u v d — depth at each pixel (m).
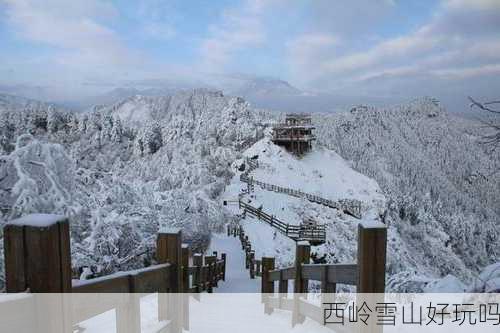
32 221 1.20
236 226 17.12
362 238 2.24
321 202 31.08
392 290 4.15
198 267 5.88
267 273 5.46
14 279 1.19
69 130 36.31
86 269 5.91
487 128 4.51
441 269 39.97
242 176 33.53
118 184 8.31
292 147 47.84
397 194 56.41
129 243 7.19
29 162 5.61
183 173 23.41
